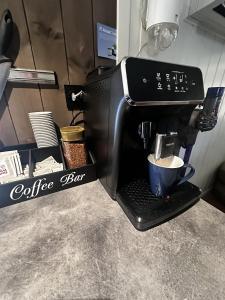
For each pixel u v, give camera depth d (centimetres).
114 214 42
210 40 86
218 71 102
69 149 53
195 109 53
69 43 60
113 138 40
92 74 57
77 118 70
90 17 61
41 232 37
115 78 35
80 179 54
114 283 28
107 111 42
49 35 56
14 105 57
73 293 26
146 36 65
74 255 32
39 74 57
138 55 66
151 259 31
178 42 72
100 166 53
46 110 63
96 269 30
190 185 50
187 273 29
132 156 48
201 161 126
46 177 48
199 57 86
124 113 35
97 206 45
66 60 62
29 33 53
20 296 26
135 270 30
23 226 39
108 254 32
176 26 56
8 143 60
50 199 48
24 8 50
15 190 44
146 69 34
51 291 26
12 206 45
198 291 27
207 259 32
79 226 39
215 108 62
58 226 39
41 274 29
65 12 56
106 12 64
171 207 42
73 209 44
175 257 32
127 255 32
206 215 42
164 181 43
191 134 56
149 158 46
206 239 36
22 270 29
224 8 63
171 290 27
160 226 39
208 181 157
